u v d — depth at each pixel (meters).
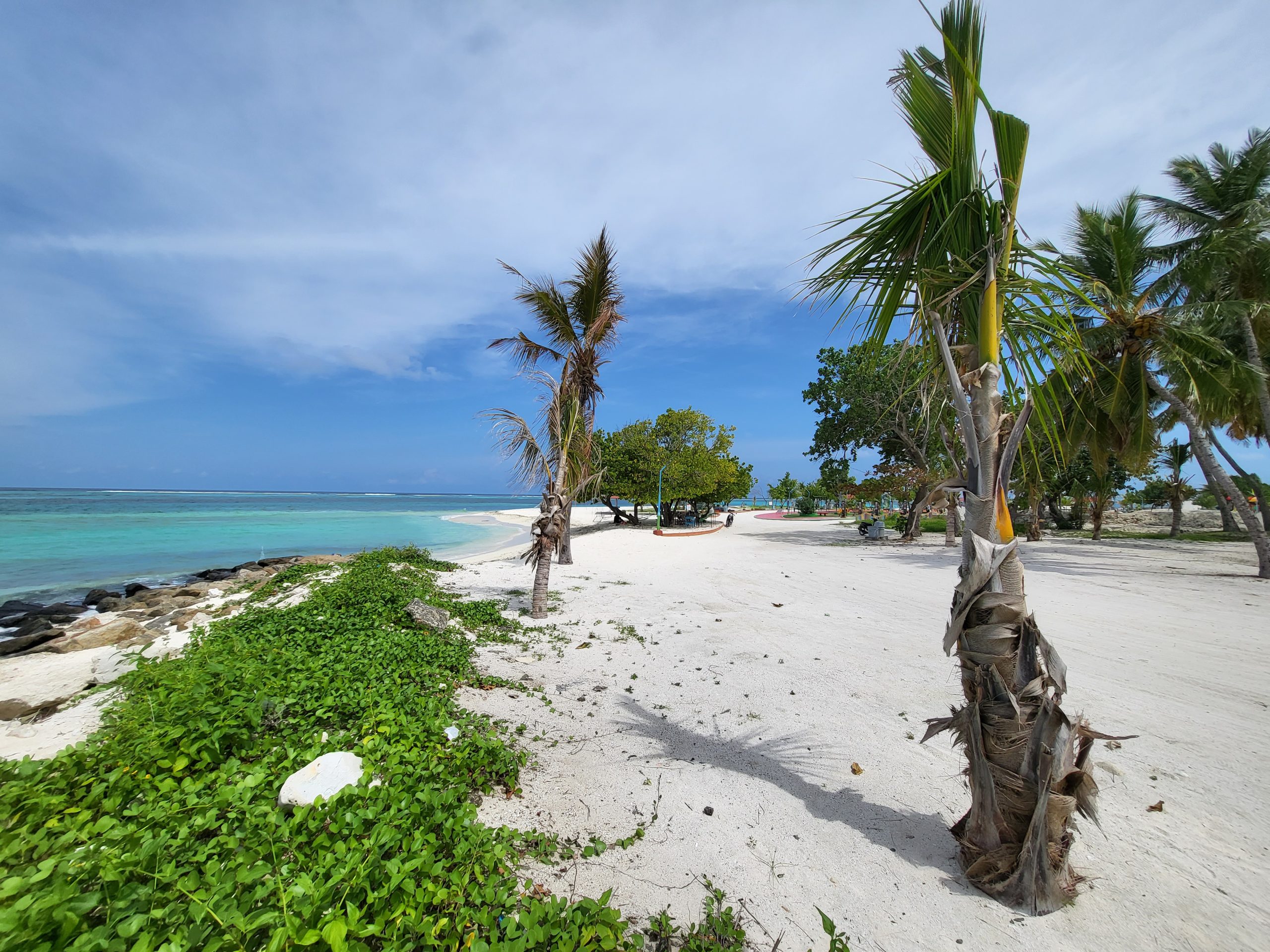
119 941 2.05
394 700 5.19
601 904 2.82
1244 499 14.90
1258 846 3.79
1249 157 16.34
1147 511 40.31
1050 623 9.70
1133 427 17.25
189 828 2.96
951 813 4.21
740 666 7.61
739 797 4.40
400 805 3.33
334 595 9.94
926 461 24.47
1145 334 14.87
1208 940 3.00
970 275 3.70
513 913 2.82
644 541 27.34
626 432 36.50
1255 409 18.78
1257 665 7.45
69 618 12.93
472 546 30.08
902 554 20.98
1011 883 3.25
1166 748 5.16
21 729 5.36
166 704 4.60
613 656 8.06
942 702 6.36
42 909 2.11
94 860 2.57
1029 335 3.79
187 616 11.54
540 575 10.55
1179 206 17.56
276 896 2.46
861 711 6.11
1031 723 3.23
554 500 10.73
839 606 11.49
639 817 4.12
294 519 51.03
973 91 3.49
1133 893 3.36
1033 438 4.43
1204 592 12.65
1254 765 4.86
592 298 11.76
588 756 5.04
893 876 3.52
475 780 4.23
